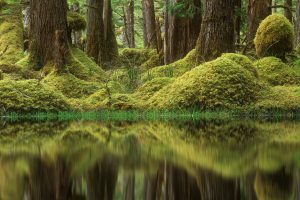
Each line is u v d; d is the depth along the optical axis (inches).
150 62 711.7
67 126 312.2
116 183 115.5
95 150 185.0
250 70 423.5
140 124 322.3
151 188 109.3
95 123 335.9
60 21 505.0
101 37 713.6
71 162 151.9
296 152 174.2
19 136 247.3
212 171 132.0
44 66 500.7
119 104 417.4
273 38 487.5
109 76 529.7
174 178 121.5
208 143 208.4
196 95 398.0
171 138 232.1
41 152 180.7
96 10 709.3
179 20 600.7
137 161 153.0
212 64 409.4
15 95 410.0
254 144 202.1
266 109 387.5
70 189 108.9
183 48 601.3
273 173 128.4
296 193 101.8
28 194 102.7
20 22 773.9
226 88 396.8
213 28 474.9
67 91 461.4
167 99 408.2
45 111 410.9
